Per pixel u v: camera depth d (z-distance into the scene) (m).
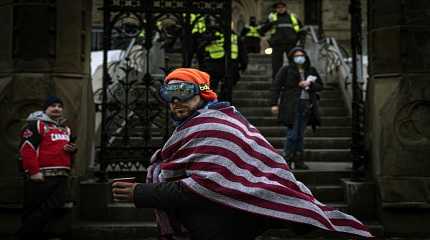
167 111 6.55
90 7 6.43
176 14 6.78
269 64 15.09
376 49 6.17
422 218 5.88
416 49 5.98
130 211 6.03
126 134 6.66
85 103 6.12
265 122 9.98
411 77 5.96
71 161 5.31
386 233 5.86
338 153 8.67
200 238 2.23
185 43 6.78
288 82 7.44
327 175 6.93
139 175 6.66
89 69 6.46
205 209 2.25
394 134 5.95
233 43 9.51
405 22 6.00
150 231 5.71
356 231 2.32
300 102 7.37
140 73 10.82
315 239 5.79
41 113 5.19
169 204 2.21
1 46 5.88
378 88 6.12
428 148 5.89
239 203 2.18
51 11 5.86
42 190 5.05
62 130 5.28
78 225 5.73
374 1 6.20
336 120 10.03
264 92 11.34
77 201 5.93
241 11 27.91
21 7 5.85
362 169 6.68
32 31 5.85
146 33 6.71
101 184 6.06
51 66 5.83
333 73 12.41
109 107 6.64
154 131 8.57
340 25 26.36
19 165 5.18
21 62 5.83
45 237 5.61
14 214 5.72
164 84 2.48
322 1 26.58
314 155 8.70
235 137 2.26
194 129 2.29
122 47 11.76
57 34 5.87
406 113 5.95
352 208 6.17
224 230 2.24
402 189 5.86
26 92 5.77
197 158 2.22
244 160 2.24
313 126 7.62
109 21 6.59
